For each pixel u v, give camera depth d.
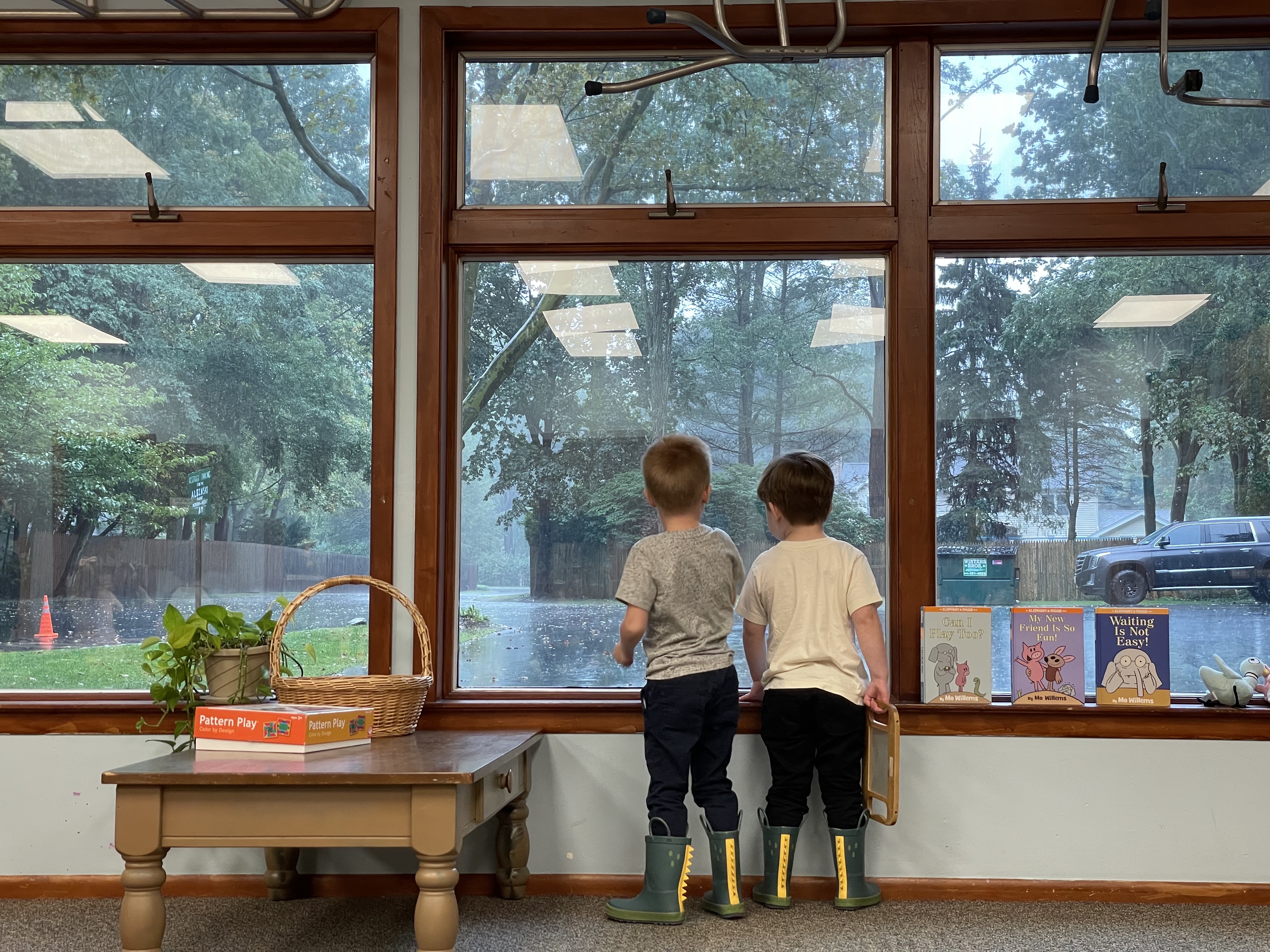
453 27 2.85
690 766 2.58
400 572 2.81
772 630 2.63
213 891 2.73
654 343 2.93
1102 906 2.62
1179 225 2.79
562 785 2.75
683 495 2.58
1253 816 2.67
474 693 2.85
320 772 1.92
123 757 2.74
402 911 2.59
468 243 2.88
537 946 2.29
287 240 2.88
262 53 2.94
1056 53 2.89
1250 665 2.77
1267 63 2.86
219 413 2.95
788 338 2.92
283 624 2.47
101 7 2.87
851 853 2.54
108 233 2.88
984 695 2.70
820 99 2.91
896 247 2.84
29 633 2.90
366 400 2.94
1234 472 2.85
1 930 2.45
